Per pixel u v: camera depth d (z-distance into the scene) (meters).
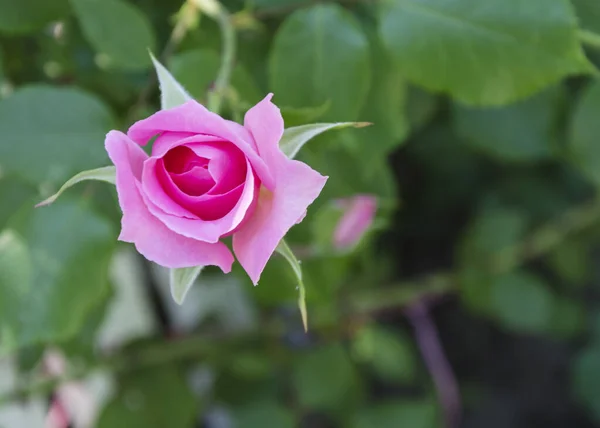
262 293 0.56
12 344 0.48
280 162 0.41
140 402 0.65
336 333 0.75
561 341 1.06
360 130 0.54
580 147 0.58
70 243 0.49
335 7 0.50
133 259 0.76
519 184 0.87
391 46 0.50
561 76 0.49
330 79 0.50
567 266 0.80
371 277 0.79
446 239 1.02
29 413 0.69
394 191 0.56
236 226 0.41
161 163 0.42
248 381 0.73
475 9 0.49
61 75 0.55
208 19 0.54
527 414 1.04
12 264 0.48
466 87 0.50
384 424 0.71
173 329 0.76
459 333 1.06
